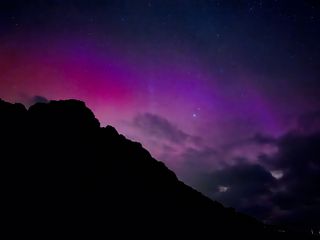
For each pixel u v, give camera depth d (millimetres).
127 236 23750
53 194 25172
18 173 26234
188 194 41500
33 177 26562
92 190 28750
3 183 23859
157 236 26094
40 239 18969
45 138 35031
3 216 19891
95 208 25891
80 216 23672
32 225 20156
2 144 29922
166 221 30000
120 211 27500
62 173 29406
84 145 37750
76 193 26891
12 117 36594
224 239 32281
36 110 41594
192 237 29125
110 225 24281
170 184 41531
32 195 23812
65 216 22812
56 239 19625
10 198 22250
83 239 20781
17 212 20938
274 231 45375
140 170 39781
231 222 39750
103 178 32219
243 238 34875
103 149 39469
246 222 42250
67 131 39125
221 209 42844
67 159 32500
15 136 32625
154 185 37938
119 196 30312
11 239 17984
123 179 34625
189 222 32688
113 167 36094
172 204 34969
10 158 28094
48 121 39656
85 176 30797
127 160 40656
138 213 28625
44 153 31672
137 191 33375
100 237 21938
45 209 22609
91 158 35438
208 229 32844
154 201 33531
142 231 25594
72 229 21500
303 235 52594
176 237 27203
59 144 35156
